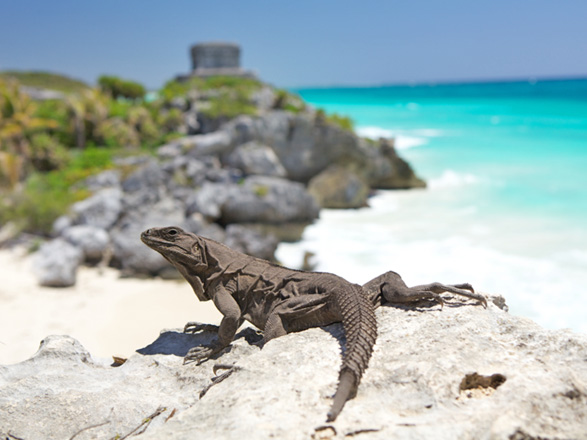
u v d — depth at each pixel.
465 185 42.16
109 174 32.88
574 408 3.98
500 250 25.20
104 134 49.31
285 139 41.69
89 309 20.36
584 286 20.30
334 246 27.42
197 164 31.64
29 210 28.22
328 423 3.97
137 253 23.75
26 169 39.44
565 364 4.55
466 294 5.56
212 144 39.88
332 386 4.48
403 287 5.76
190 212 27.23
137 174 28.41
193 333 6.68
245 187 29.72
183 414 4.38
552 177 42.62
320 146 42.09
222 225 29.62
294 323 5.76
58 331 18.55
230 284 6.12
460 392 4.34
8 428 4.95
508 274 22.06
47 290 22.03
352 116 113.06
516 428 3.69
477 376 4.45
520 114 104.25
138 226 25.53
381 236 28.89
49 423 5.00
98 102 50.38
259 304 6.02
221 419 4.16
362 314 5.05
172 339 6.53
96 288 22.36
